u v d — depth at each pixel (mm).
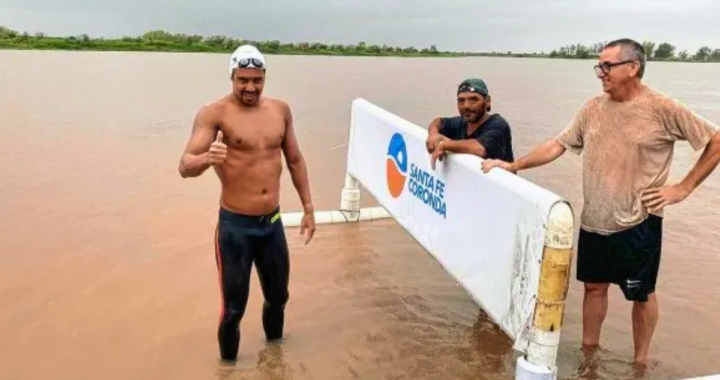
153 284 6125
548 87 23625
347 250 7336
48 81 19938
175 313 5598
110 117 14469
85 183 9312
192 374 4719
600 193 4551
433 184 5402
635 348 4969
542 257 3748
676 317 5832
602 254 4668
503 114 16719
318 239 7645
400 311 5898
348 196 8219
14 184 9117
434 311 5922
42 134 12469
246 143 4582
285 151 5000
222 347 4863
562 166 11531
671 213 8898
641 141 4328
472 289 4750
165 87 19516
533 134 13953
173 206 8422
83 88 18703
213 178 9852
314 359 5012
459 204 4910
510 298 4145
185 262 6645
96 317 5469
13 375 4590
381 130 6730
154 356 4922
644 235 4520
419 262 7070
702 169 4273
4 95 16906
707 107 17531
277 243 4852
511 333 4137
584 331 5148
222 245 4672
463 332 5535
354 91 20156
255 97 4590
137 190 9078
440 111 16344
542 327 3807
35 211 7988
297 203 8867
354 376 4789
